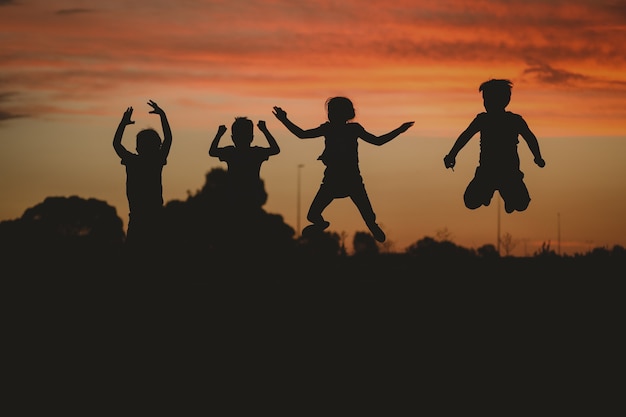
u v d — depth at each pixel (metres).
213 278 18.38
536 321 16.16
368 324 16.06
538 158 17.39
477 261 20.44
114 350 15.61
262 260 18.27
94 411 14.18
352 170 17.23
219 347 15.58
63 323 16.41
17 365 15.25
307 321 16.17
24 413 14.06
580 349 15.36
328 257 21.39
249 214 18.16
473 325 16.03
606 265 19.06
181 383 14.84
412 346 15.47
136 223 17.94
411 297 17.14
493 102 17.33
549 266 19.38
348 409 14.13
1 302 17.30
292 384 14.75
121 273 18.05
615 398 14.20
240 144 18.17
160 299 17.16
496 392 14.40
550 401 14.21
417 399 14.33
